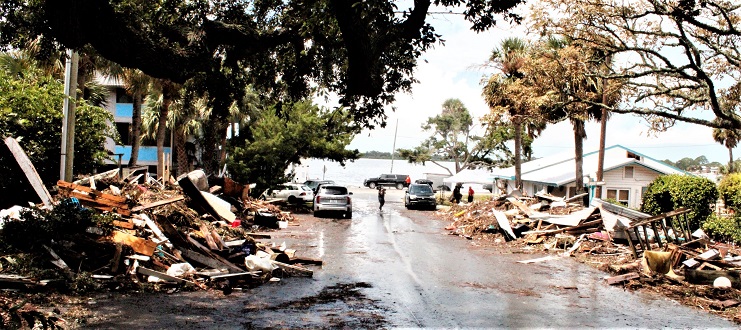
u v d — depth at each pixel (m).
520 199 25.73
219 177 23.67
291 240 17.44
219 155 41.03
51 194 12.26
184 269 9.70
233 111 32.12
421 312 8.18
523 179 37.59
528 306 8.86
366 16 6.65
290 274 11.01
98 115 18.89
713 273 10.95
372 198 49.06
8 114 13.91
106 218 10.03
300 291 9.48
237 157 30.91
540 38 14.97
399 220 27.55
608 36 14.41
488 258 14.83
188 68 7.08
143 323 6.78
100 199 11.66
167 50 6.78
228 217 16.62
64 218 9.29
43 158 15.05
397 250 15.88
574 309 8.73
